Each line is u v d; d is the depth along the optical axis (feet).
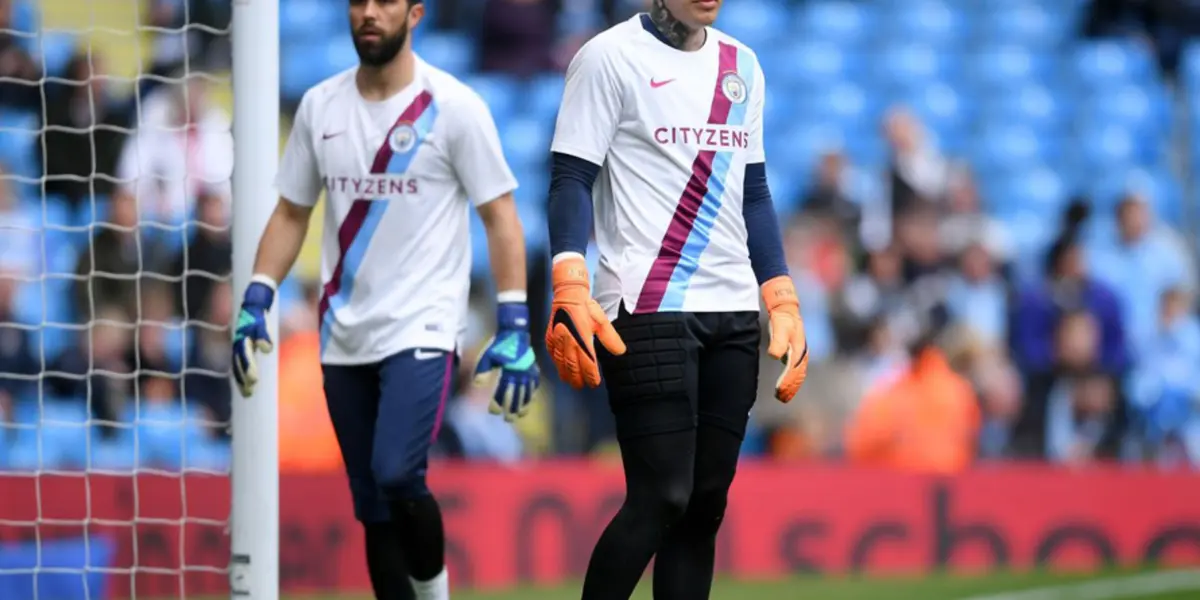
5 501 84.79
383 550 65.05
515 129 151.64
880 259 130.62
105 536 86.63
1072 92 171.42
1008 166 164.35
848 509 105.50
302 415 109.40
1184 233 162.20
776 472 104.78
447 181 64.08
